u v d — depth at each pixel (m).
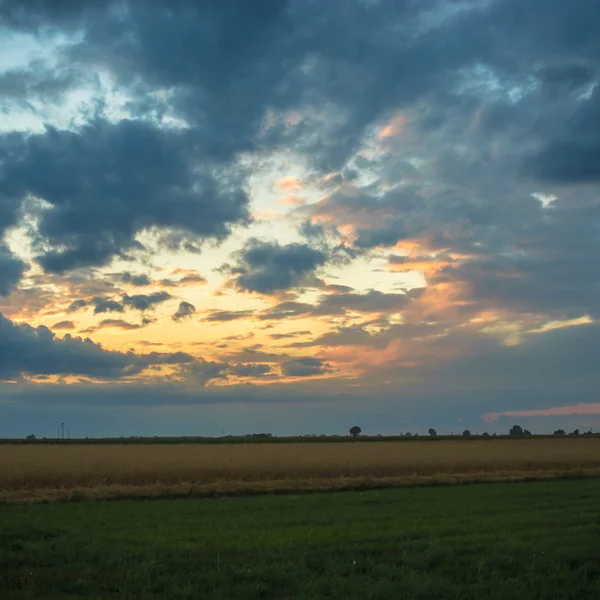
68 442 106.19
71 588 11.77
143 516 22.28
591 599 11.12
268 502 27.66
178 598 11.02
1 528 18.50
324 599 10.96
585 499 27.14
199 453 64.94
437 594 11.29
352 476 43.09
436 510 23.06
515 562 13.46
